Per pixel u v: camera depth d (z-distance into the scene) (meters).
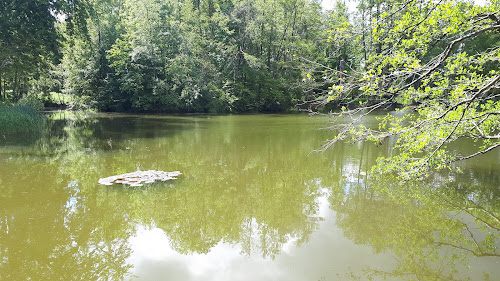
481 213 6.66
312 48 27.89
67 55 30.00
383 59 5.04
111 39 33.38
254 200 7.60
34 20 20.92
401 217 6.53
